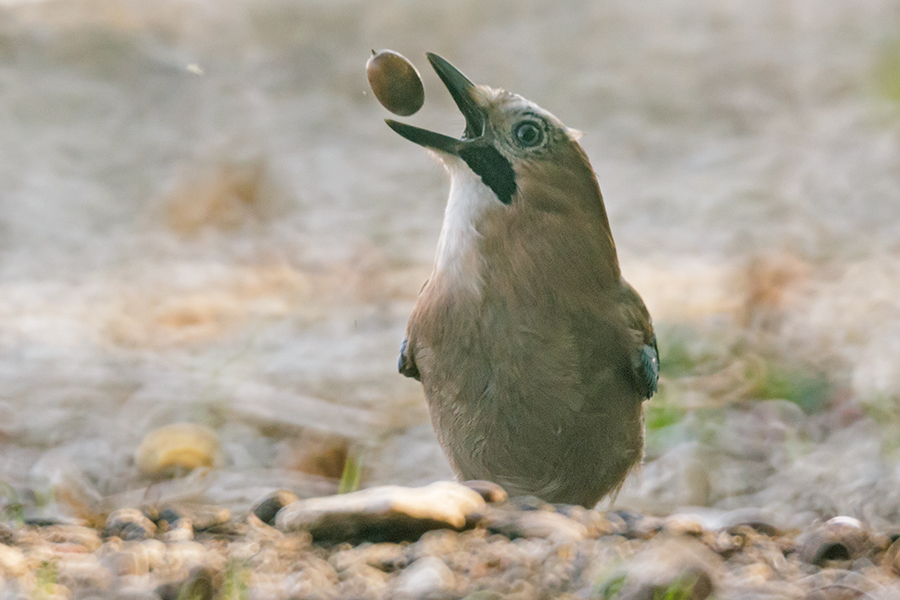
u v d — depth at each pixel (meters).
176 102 29.36
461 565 5.91
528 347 7.23
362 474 10.52
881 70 29.33
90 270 17.80
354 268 17.78
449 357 7.36
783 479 10.05
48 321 14.90
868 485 9.59
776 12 38.34
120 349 13.71
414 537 6.32
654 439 10.89
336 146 26.53
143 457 10.23
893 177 22.14
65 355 13.38
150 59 32.09
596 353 7.38
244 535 6.51
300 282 17.17
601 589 5.57
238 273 17.70
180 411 11.41
